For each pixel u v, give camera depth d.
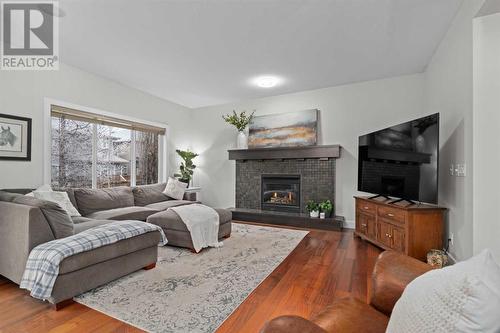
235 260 2.89
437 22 2.70
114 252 2.26
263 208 5.34
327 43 3.16
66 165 3.95
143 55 3.49
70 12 2.53
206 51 3.38
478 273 0.64
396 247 2.97
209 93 5.18
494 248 2.13
